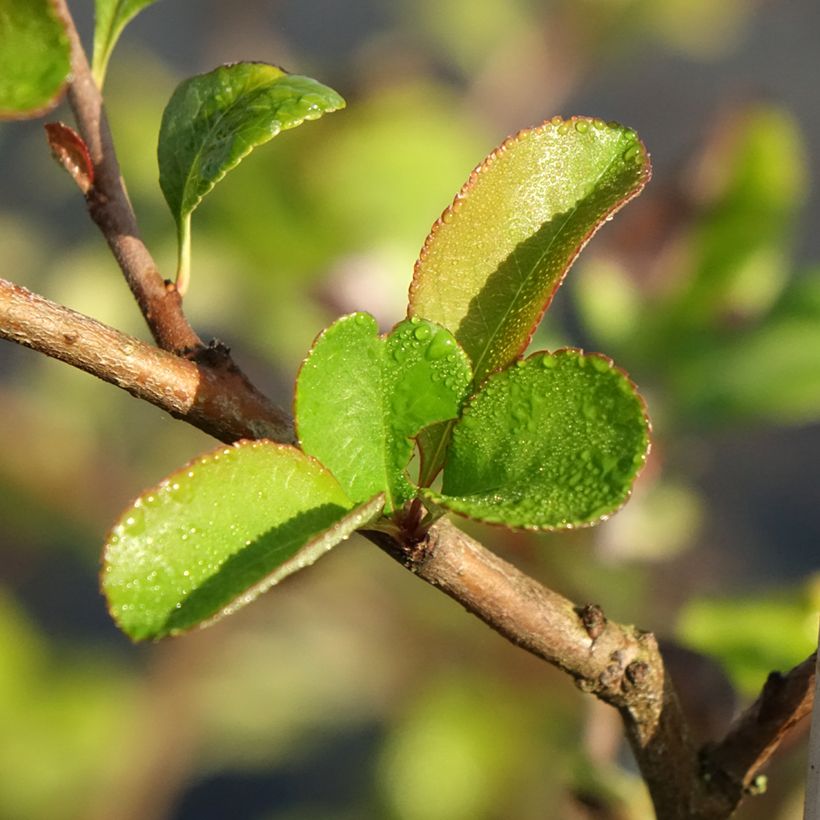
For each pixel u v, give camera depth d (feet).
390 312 2.02
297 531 1.07
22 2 1.03
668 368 1.68
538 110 2.96
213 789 3.51
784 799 1.39
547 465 1.07
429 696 2.25
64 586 3.69
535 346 1.84
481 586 1.14
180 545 1.05
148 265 1.17
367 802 2.76
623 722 1.19
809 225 4.73
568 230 1.12
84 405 2.78
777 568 3.91
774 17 5.24
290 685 2.87
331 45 4.77
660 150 4.93
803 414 1.63
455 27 3.21
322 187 2.18
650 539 1.74
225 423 1.14
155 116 2.47
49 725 2.65
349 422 1.09
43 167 3.08
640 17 2.93
